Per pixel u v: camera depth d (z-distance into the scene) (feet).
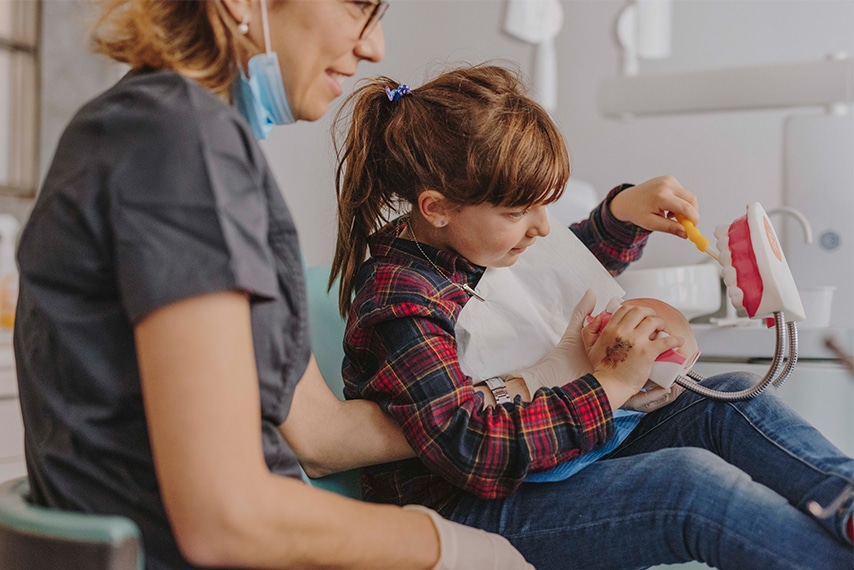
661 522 3.05
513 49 8.29
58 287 2.32
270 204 2.39
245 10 2.55
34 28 6.89
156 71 2.52
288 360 2.51
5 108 6.81
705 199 7.58
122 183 2.16
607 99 6.61
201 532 2.02
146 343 2.06
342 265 3.86
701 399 3.55
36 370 2.39
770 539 2.83
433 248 3.64
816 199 5.76
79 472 2.31
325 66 2.68
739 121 7.44
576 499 3.26
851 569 2.75
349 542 2.23
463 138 3.44
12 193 6.82
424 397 3.20
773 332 4.30
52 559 1.96
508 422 3.16
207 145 2.18
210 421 2.01
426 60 8.57
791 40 7.35
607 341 3.34
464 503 3.45
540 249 3.94
